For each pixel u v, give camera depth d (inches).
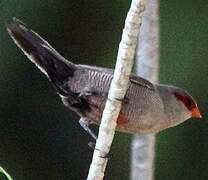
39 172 650.2
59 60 446.6
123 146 632.4
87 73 446.6
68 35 621.6
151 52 456.8
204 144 628.1
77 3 618.2
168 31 605.6
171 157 629.0
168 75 605.6
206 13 605.3
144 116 447.8
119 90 403.5
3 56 621.0
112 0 621.9
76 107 449.7
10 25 446.0
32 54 446.6
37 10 612.1
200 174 629.9
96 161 409.7
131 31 396.2
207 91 609.6
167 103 460.1
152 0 451.2
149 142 460.1
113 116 405.7
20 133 644.7
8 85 630.5
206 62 606.9
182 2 604.7
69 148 648.4
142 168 459.5
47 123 644.7
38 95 637.9
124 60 399.9
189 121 626.5
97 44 622.2
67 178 650.8
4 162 646.5
